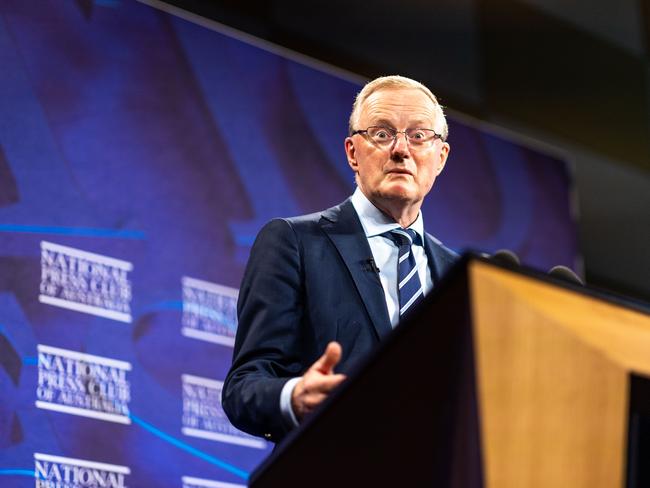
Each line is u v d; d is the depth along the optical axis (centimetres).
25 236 882
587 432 296
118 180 959
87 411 870
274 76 1126
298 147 1117
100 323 901
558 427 293
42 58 947
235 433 956
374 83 562
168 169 1001
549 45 1408
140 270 945
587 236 1413
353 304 490
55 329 872
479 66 1348
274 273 495
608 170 1436
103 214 937
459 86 1328
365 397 323
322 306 488
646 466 302
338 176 1141
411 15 1302
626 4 1416
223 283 1003
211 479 928
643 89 1457
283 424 400
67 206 916
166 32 1048
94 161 948
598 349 300
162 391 922
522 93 1380
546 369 295
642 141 1453
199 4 1121
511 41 1383
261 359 469
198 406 941
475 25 1345
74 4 985
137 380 909
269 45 1134
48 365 859
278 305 486
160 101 1019
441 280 303
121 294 923
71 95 954
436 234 1208
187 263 981
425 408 303
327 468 333
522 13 1366
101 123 966
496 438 286
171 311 953
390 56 1274
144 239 957
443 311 301
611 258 1423
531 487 287
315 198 1113
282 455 350
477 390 287
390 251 519
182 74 1045
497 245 1260
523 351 294
